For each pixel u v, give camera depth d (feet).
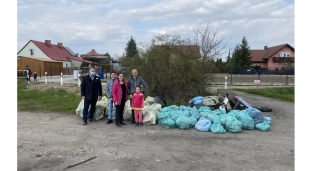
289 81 99.86
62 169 16.21
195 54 43.80
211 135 24.08
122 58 47.09
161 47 42.75
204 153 19.30
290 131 25.82
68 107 34.81
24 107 35.04
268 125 26.14
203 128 25.39
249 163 17.49
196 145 21.11
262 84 83.56
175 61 41.24
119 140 22.21
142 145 20.94
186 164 17.21
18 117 30.25
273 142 22.13
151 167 16.66
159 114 28.48
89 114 29.12
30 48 199.11
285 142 22.16
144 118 27.96
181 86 40.70
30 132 24.09
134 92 28.25
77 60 224.33
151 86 40.81
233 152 19.58
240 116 26.48
